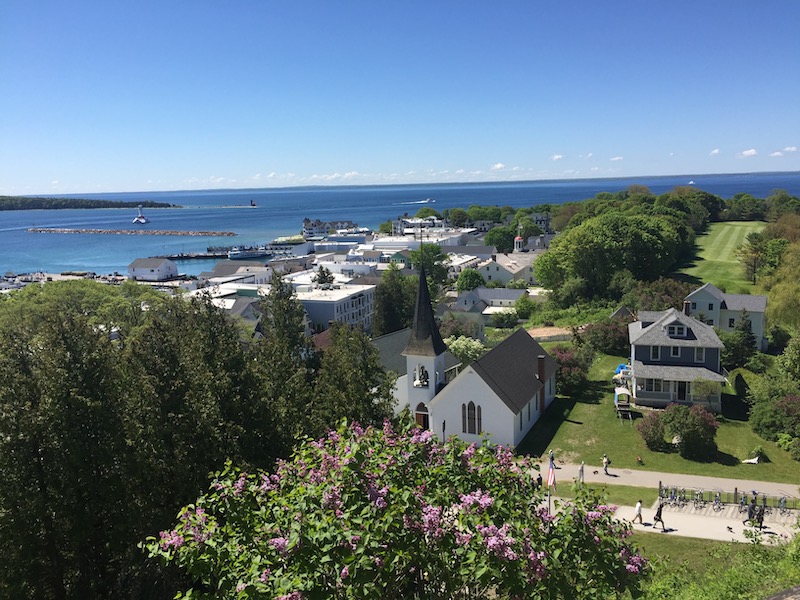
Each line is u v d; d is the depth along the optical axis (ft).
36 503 90.48
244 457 111.04
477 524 52.01
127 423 104.32
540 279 447.42
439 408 189.26
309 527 51.11
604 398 223.71
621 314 316.19
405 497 54.70
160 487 102.17
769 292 320.70
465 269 504.02
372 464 61.67
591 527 55.47
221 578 54.29
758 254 430.20
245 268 603.67
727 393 221.25
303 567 48.78
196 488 100.22
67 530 95.71
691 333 217.15
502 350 206.90
